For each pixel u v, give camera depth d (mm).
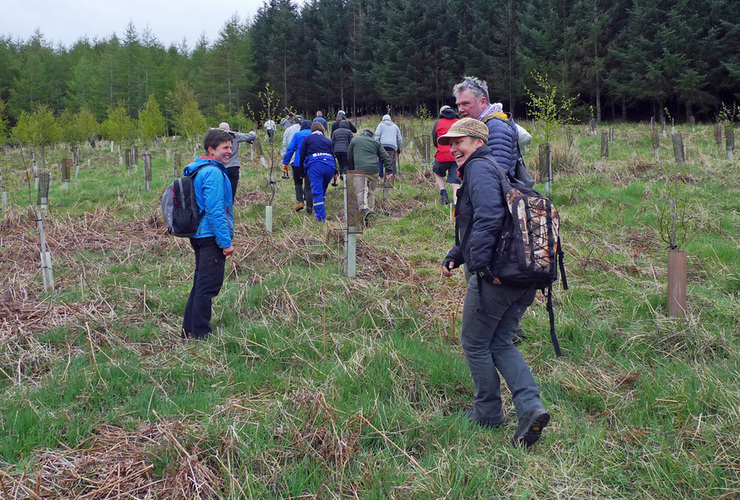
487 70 41406
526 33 38812
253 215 9203
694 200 7973
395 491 2398
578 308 4555
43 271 5324
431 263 6191
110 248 7184
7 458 2656
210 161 4074
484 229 2578
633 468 2590
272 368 3609
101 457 2646
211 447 2643
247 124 32062
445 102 47219
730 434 2674
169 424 2857
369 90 50594
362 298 4852
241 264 5965
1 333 4125
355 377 3385
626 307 4598
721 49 32656
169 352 3945
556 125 12594
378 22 49312
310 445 2658
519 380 2756
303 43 54406
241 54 51156
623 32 36344
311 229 7504
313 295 4973
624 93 36281
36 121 28125
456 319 4414
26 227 8531
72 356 3883
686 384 3176
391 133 11211
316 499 2365
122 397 3316
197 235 4078
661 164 10906
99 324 4406
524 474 2547
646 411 2988
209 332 4219
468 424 2910
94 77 52656
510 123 3676
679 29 33375
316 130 8375
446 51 43781
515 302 2805
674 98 37219
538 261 2543
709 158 11742
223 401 3188
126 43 64188
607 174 10445
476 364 2867
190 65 61094
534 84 37750
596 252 6230
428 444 2779
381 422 2875
